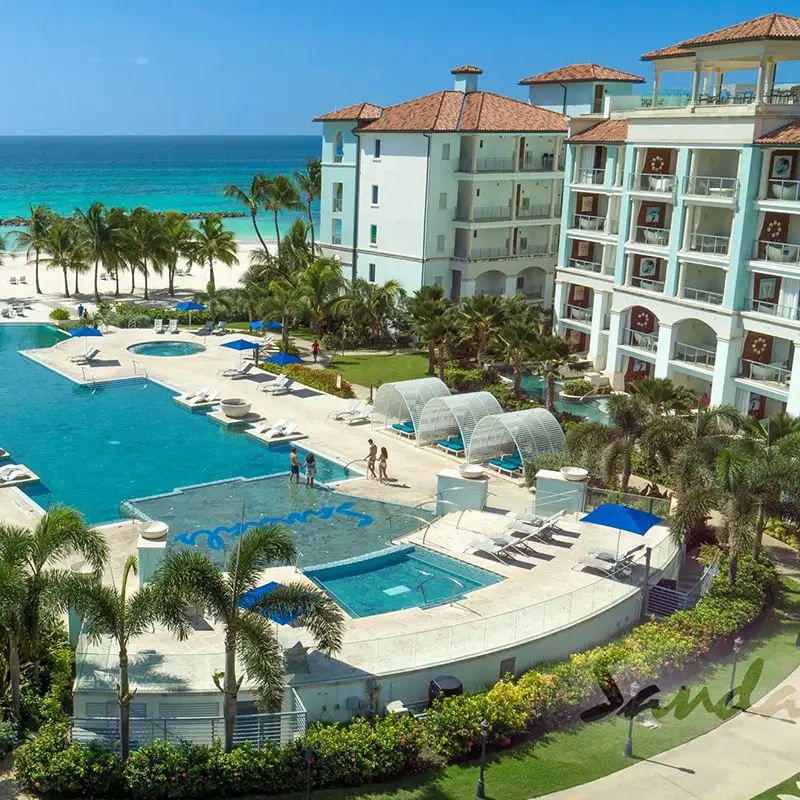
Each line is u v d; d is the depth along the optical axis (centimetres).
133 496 3431
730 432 3481
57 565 2636
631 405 3231
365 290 6062
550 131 6178
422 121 6012
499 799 1845
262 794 1869
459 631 2288
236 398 4675
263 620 1842
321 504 3356
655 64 4788
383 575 2753
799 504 2653
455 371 5178
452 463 3834
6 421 4312
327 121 6688
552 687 2156
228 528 3106
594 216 5512
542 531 2966
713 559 2912
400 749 1945
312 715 2066
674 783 1900
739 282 4288
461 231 6272
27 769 1830
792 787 1891
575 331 5672
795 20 4103
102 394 4825
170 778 1841
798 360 4053
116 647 2156
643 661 2284
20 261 9500
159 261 7356
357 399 4756
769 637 2539
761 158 4159
